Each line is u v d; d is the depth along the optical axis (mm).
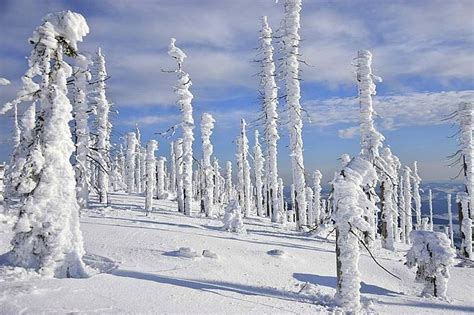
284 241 25234
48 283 11242
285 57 33219
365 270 20750
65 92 14000
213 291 13008
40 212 12703
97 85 36844
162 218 29031
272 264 18750
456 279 21438
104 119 36562
